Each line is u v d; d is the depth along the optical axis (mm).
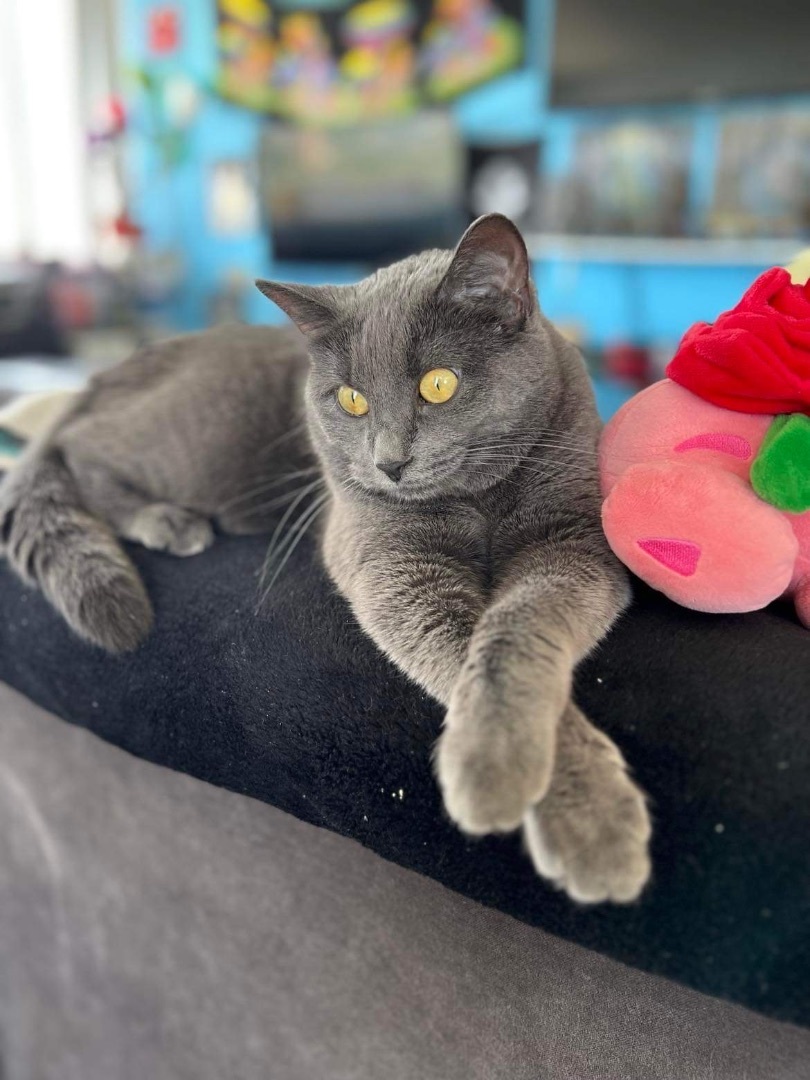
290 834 954
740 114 3346
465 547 1041
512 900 750
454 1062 902
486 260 989
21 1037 1479
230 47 4375
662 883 671
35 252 5078
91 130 4578
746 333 819
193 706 955
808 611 840
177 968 1151
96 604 1052
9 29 4914
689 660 764
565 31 3469
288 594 1036
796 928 617
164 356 1485
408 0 3961
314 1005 1004
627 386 3479
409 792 798
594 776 708
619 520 831
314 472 1302
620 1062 809
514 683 761
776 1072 737
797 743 655
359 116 4195
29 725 1221
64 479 1330
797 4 3100
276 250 4418
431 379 1001
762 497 784
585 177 3680
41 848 1292
